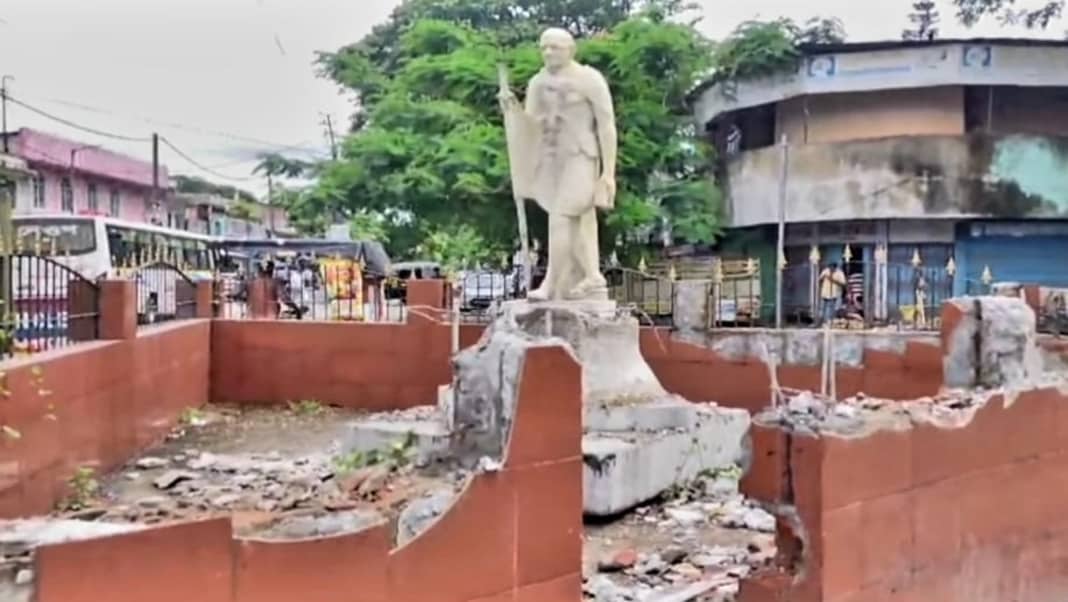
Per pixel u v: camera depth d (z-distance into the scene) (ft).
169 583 10.03
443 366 39.04
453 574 12.59
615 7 78.64
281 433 34.71
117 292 28.40
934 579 16.39
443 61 63.93
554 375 13.96
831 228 76.02
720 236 77.05
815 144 74.54
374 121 66.90
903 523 15.69
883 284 64.44
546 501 13.88
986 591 17.69
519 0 78.28
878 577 15.15
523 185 30.83
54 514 21.20
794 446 14.37
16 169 72.79
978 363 19.79
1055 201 72.49
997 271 73.82
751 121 81.66
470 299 61.52
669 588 18.30
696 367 34.88
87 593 9.47
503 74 30.40
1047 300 35.24
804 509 14.17
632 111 64.69
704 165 76.48
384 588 11.78
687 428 27.07
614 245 65.87
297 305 54.39
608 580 18.65
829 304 53.67
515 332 20.18
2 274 22.53
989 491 17.72
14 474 20.01
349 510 16.67
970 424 17.21
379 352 39.81
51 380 22.41
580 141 29.60
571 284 30.22
